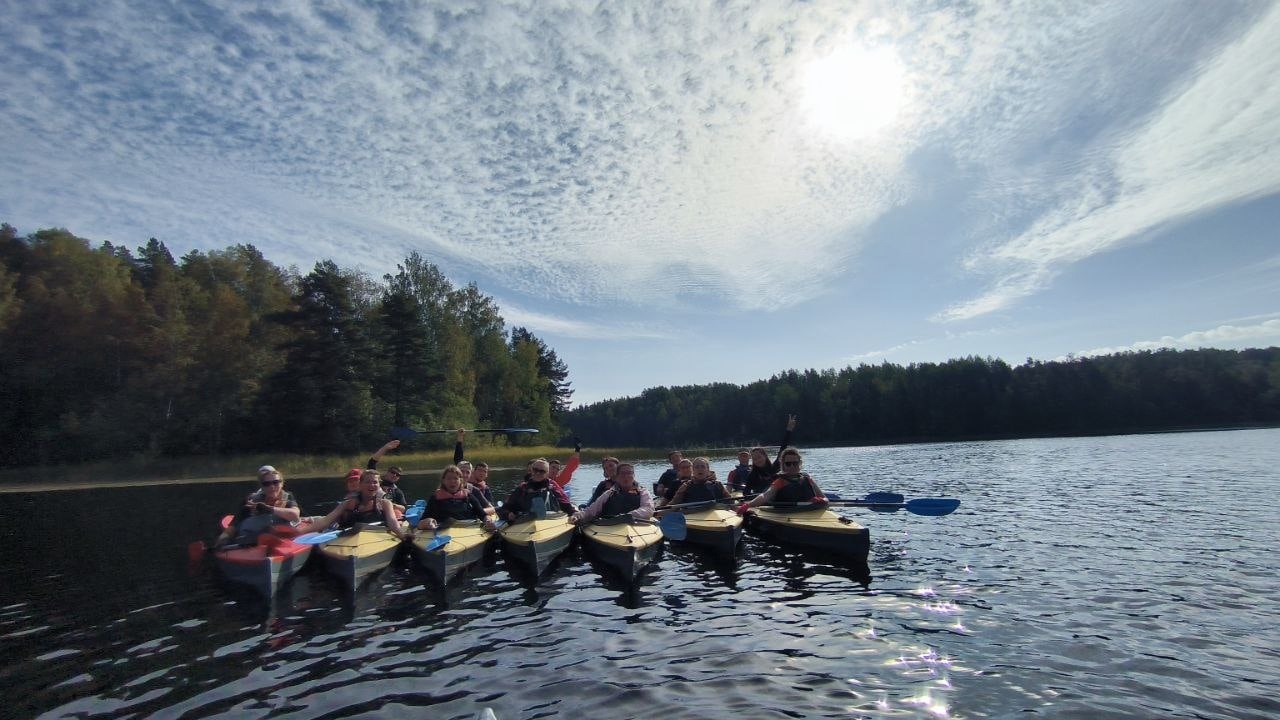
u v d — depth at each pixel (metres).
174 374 35.12
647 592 6.65
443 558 7.22
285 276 50.75
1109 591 6.23
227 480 29.16
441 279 49.66
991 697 3.94
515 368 57.03
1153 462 22.50
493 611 6.03
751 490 11.30
